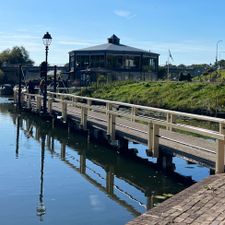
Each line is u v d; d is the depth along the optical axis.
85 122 20.30
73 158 16.33
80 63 66.06
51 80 56.69
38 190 11.63
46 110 27.58
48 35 26.34
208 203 7.55
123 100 40.38
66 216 9.50
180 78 49.84
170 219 6.74
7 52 113.25
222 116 28.50
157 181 12.55
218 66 60.06
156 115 29.36
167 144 13.01
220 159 10.19
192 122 26.94
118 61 64.81
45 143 19.91
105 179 12.97
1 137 21.83
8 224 9.03
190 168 13.98
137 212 9.74
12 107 41.00
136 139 14.79
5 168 14.45
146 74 66.06
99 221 9.16
